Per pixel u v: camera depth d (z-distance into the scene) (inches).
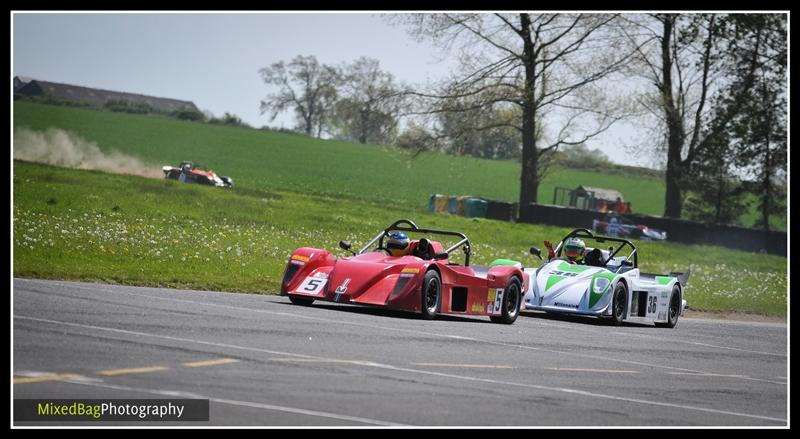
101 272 2178.9
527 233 6136.8
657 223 7180.1
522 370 1384.1
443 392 1154.7
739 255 6427.2
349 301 1894.7
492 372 1334.9
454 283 1977.1
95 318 1413.6
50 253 2394.2
